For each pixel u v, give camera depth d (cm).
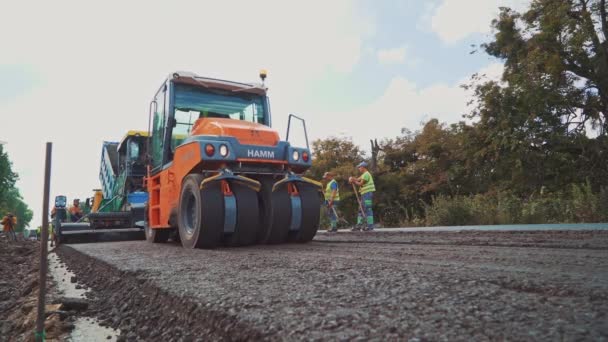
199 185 616
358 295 201
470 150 2069
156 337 215
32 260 888
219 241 629
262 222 672
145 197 1155
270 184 677
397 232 894
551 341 127
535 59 1761
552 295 195
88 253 579
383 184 2417
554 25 1736
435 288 209
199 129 696
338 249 517
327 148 2703
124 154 1300
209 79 750
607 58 1717
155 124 822
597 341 125
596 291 193
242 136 653
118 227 1148
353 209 2373
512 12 1917
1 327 312
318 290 218
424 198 2425
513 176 1877
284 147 682
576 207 1122
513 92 1852
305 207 682
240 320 173
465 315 157
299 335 146
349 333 144
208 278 286
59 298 311
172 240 884
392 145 2653
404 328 145
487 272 260
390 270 278
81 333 240
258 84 795
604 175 1709
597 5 1753
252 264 351
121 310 276
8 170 7344
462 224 1292
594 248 409
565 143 1778
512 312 159
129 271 348
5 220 2141
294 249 545
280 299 202
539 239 540
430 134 2430
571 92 1816
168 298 246
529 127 1839
